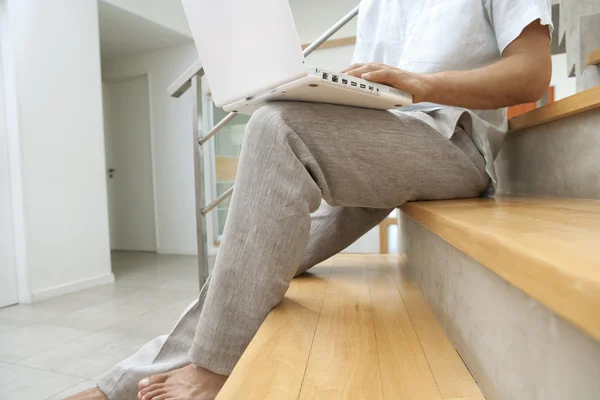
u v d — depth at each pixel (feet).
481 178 3.04
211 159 14.10
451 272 2.03
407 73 2.39
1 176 8.46
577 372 0.84
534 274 0.79
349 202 2.60
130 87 15.37
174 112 14.37
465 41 3.05
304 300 2.78
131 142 15.55
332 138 2.36
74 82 9.80
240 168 2.29
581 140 2.69
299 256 2.24
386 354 1.87
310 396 1.50
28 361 5.34
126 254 14.80
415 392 1.52
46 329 6.64
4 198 8.50
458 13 3.05
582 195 2.70
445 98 2.52
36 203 8.84
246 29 2.18
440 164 2.79
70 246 9.50
